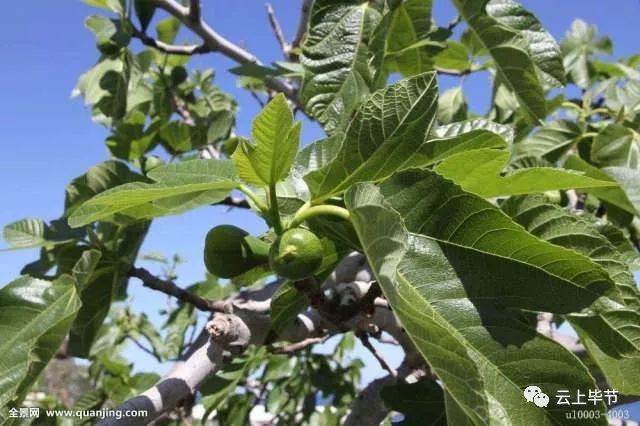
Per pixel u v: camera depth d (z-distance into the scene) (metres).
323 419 1.03
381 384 0.54
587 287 0.27
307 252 0.30
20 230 0.57
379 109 0.30
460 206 0.27
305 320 0.48
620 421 0.54
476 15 0.54
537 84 0.55
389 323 0.54
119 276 0.54
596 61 0.86
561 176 0.30
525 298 0.27
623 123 0.70
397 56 0.64
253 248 0.35
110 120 0.90
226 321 0.41
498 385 0.26
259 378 1.05
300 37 0.80
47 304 0.42
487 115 0.78
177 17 0.74
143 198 0.30
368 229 0.26
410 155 0.31
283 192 0.35
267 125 0.28
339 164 0.31
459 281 0.27
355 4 0.48
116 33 0.70
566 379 0.26
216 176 0.33
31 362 0.39
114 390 0.83
